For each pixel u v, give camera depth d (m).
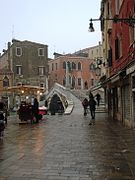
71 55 89.12
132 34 18.23
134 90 17.67
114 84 25.11
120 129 18.39
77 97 50.81
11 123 24.77
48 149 11.64
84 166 8.74
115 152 10.83
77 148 11.78
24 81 64.56
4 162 9.38
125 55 20.36
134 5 17.03
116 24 24.55
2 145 12.76
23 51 65.69
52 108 36.69
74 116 31.98
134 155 10.21
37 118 24.92
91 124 22.06
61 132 17.39
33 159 9.79
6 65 69.44
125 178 7.47
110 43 30.06
